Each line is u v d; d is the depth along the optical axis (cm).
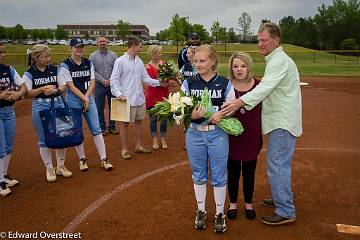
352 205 449
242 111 387
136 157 653
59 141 511
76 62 552
